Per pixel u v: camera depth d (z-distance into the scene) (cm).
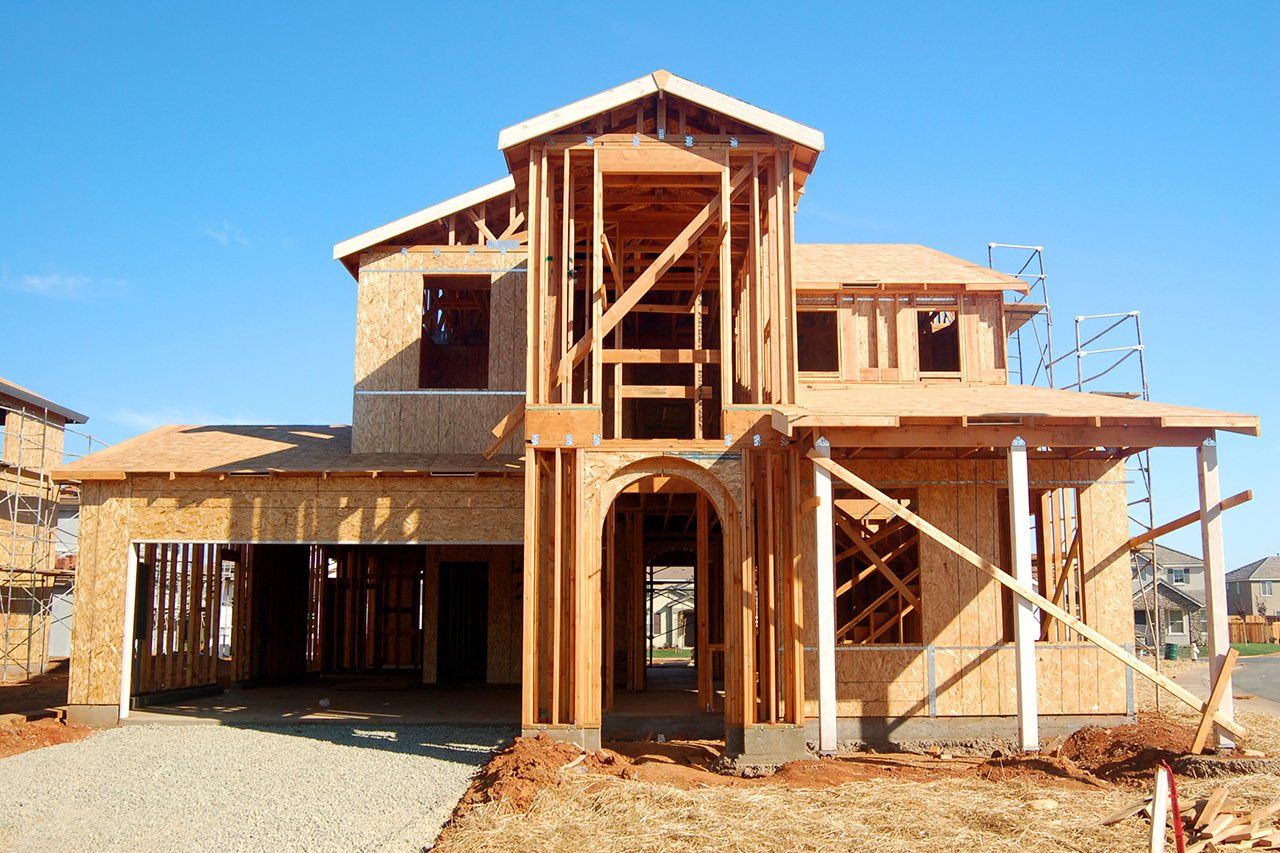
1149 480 1914
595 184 1262
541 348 1248
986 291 1758
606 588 1571
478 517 1534
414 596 2533
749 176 1297
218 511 1548
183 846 832
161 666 1756
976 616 1338
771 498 1224
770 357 1276
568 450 1232
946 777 1056
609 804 905
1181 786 973
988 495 1363
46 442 2678
